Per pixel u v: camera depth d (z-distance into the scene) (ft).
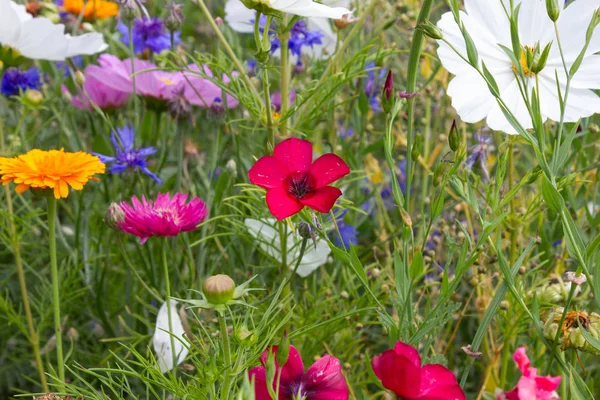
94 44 5.94
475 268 4.52
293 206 3.39
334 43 6.68
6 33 5.58
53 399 3.68
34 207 6.74
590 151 6.09
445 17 3.53
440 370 2.94
